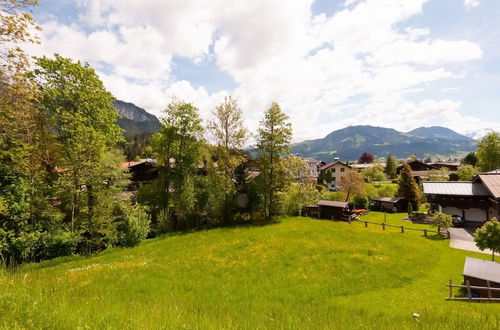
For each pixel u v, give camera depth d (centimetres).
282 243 2500
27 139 2038
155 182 3628
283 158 3834
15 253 1950
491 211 3381
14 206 1948
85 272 1731
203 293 1395
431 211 4047
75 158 2233
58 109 2469
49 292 680
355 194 5197
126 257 2164
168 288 1449
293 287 1511
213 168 3606
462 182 3769
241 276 1686
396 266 1898
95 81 2769
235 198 3678
